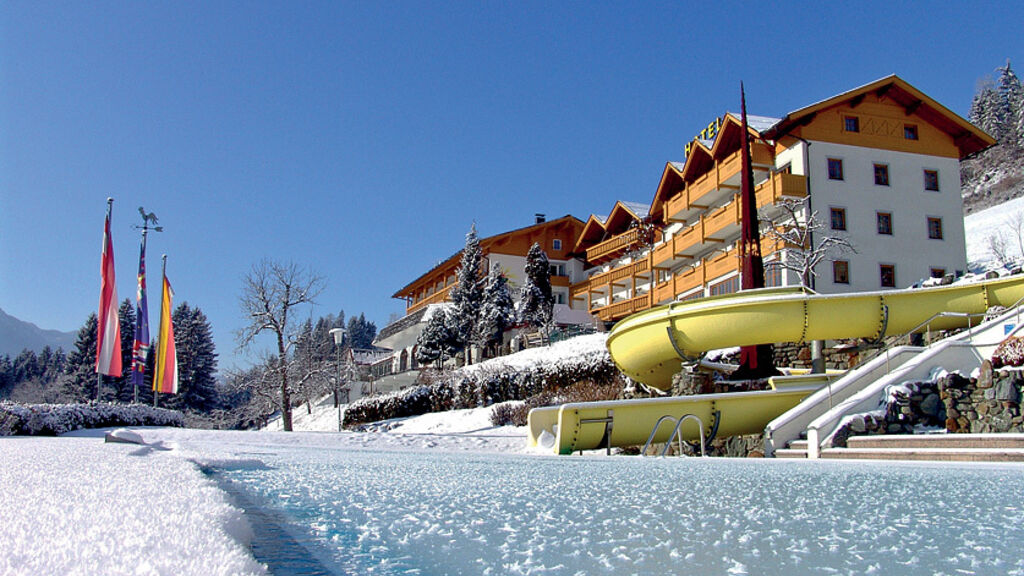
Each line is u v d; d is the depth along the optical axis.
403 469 7.90
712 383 16.33
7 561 1.69
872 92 33.47
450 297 56.91
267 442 17.89
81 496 3.01
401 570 2.44
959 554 2.72
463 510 4.07
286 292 41.50
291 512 3.99
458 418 30.20
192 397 77.12
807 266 28.00
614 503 4.41
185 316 81.88
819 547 2.86
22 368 113.06
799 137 32.25
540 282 50.22
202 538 2.07
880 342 15.77
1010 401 10.50
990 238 49.28
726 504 4.35
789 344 20.73
